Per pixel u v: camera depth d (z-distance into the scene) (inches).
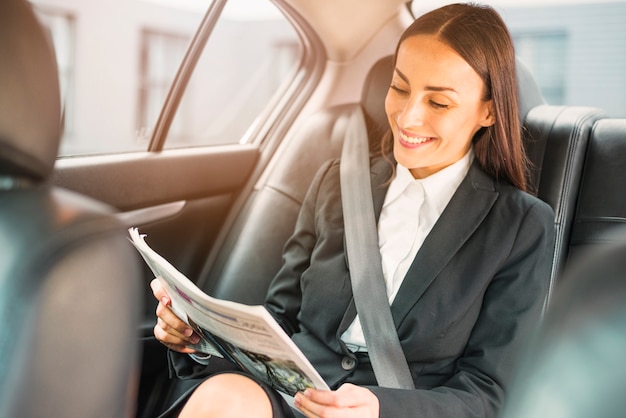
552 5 185.8
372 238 57.7
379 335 53.8
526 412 17.9
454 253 54.1
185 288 40.8
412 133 54.4
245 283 78.2
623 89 186.7
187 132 82.8
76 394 24.2
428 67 52.5
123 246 26.0
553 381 17.7
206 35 79.0
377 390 46.5
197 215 82.8
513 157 57.1
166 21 121.4
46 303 22.9
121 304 25.2
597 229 65.5
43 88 27.4
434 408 47.2
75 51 102.3
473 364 52.9
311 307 58.1
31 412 23.0
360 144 66.3
